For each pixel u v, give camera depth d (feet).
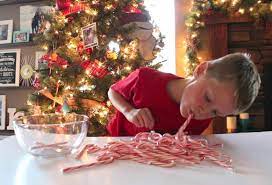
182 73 8.73
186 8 8.77
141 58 7.77
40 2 9.61
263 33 8.14
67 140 2.06
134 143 2.10
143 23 7.98
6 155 2.05
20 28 9.64
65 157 1.98
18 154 2.08
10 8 9.82
